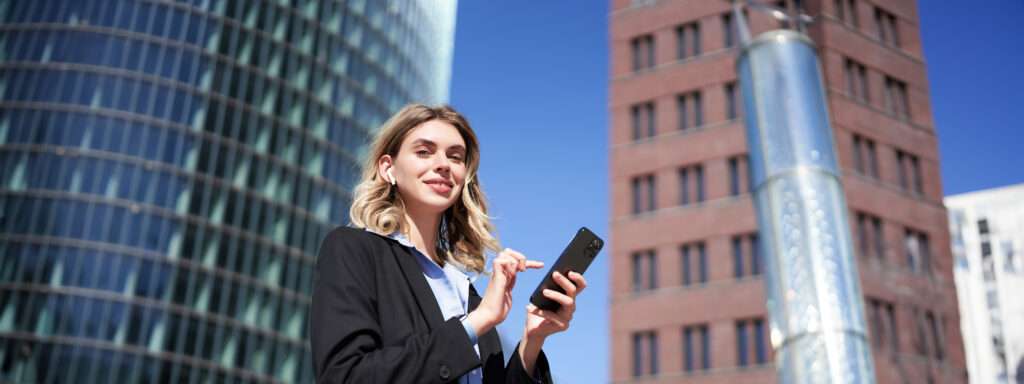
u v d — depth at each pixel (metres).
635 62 47.62
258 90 68.56
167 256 60.81
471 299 2.82
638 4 49.06
